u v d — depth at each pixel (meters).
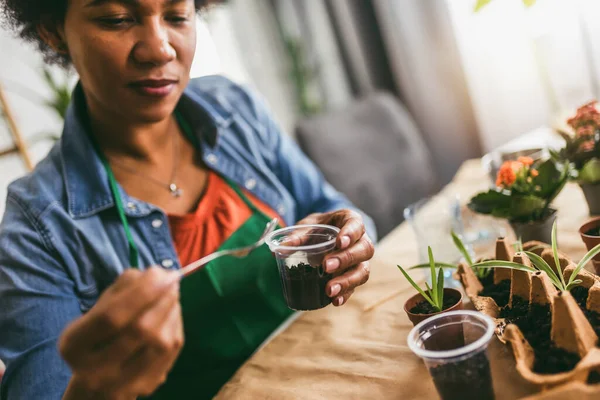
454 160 3.16
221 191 1.52
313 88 3.57
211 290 1.40
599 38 2.56
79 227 1.35
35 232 1.31
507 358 0.89
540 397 0.69
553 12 2.61
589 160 1.35
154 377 0.76
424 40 3.02
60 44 1.36
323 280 0.99
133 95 1.24
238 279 1.43
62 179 1.39
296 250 0.95
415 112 3.19
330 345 1.10
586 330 0.76
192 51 1.29
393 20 3.07
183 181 1.50
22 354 1.18
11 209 1.35
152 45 1.19
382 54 3.23
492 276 1.09
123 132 1.40
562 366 0.75
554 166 1.23
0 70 2.61
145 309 0.71
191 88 1.72
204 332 1.40
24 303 1.23
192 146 1.56
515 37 2.78
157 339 0.71
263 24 3.62
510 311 0.94
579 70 2.64
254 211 1.53
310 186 1.76
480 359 0.76
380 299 1.23
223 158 1.56
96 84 1.24
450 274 1.22
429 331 0.82
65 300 1.29
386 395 0.91
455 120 3.08
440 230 1.29
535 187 1.21
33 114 2.72
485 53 2.87
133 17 1.18
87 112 1.47
